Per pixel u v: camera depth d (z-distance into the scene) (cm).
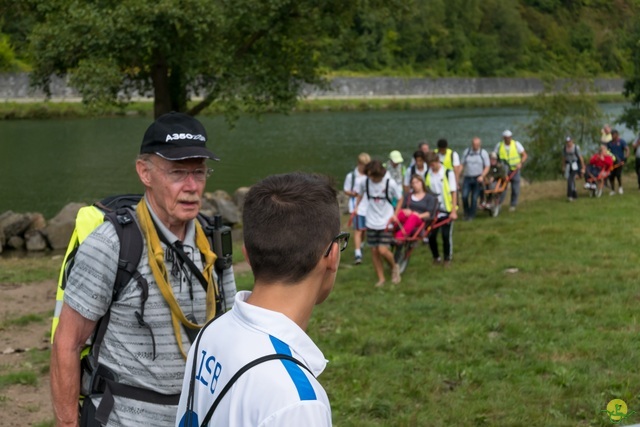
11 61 6169
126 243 331
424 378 727
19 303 1131
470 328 888
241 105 1667
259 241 222
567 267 1222
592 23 11556
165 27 1544
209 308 342
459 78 8912
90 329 332
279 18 1694
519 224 1720
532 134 2922
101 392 335
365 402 672
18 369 821
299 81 1831
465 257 1373
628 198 2153
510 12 10706
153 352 332
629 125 3538
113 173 3353
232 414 205
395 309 1008
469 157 1870
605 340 827
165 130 334
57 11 1595
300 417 197
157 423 332
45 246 1897
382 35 9362
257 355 210
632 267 1214
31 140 4472
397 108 7788
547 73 3005
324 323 951
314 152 4200
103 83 1505
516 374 736
